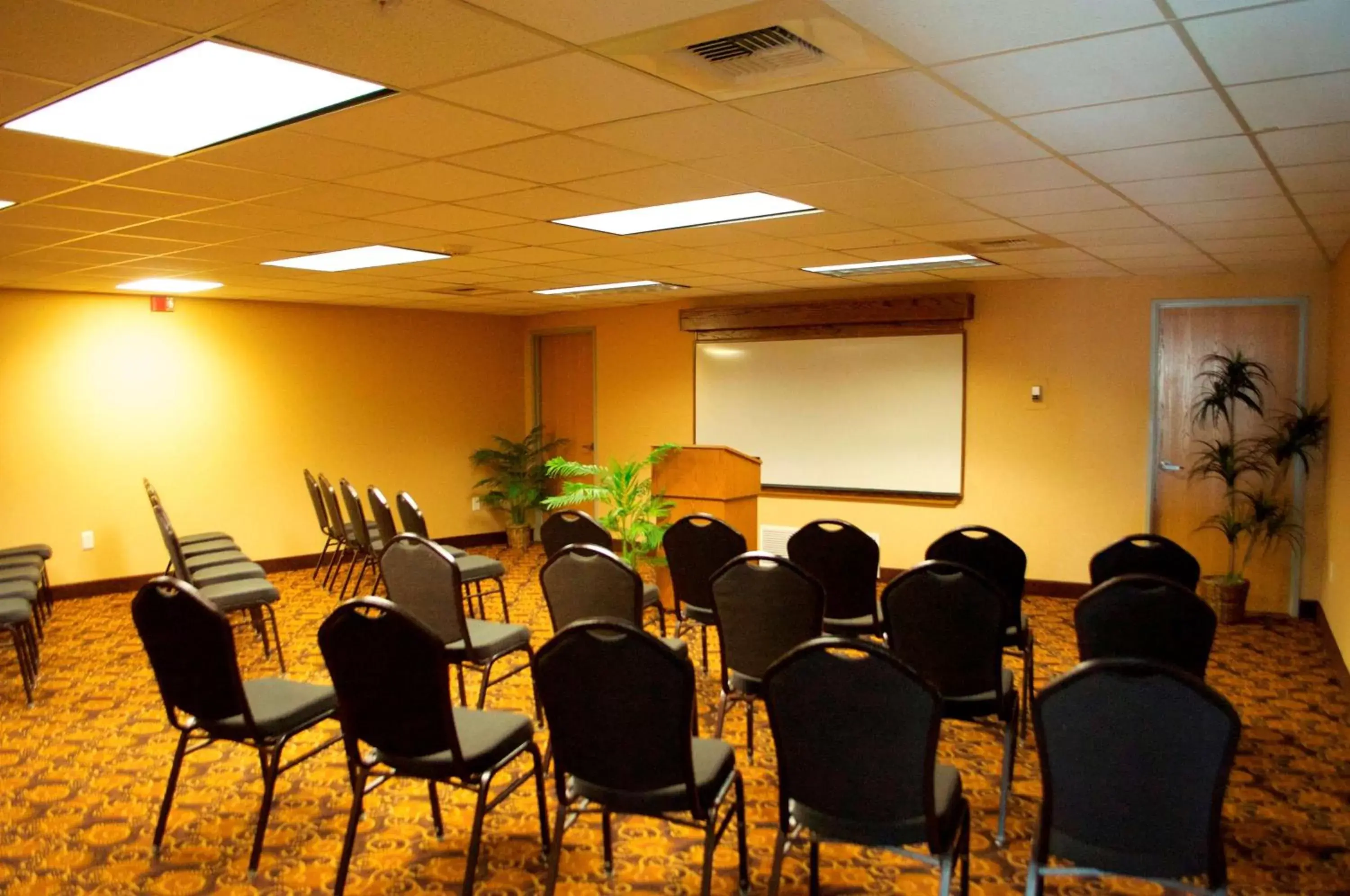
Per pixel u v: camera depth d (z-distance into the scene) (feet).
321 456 27.94
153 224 13.93
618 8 6.18
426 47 6.89
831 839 7.65
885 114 8.73
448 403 30.99
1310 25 6.50
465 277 21.47
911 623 10.30
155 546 24.80
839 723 7.23
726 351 27.50
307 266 19.12
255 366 26.50
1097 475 22.52
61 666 17.53
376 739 8.70
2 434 22.41
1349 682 15.06
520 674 16.60
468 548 31.35
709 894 8.05
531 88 7.88
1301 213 13.66
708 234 15.74
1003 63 7.34
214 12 6.16
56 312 23.06
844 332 25.32
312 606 22.44
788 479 26.58
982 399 23.66
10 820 11.00
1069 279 22.50
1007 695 10.57
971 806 11.12
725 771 8.58
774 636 10.98
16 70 7.23
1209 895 6.72
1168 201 12.84
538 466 31.71
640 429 29.66
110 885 9.50
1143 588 9.78
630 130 9.21
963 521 24.04
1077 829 6.98
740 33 6.72
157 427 24.75
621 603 11.79
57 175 10.75
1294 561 20.61
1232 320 21.13
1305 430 19.62
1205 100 8.29
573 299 27.20
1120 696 6.55
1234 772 12.21
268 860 10.00
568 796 9.49
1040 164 10.72
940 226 14.96
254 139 9.34
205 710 9.69
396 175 11.02
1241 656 17.63
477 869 9.75
